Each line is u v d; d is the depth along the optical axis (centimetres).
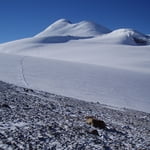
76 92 4075
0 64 5797
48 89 3922
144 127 2002
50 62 7412
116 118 2147
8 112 1344
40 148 878
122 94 4559
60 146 951
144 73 7981
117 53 15338
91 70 6850
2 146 811
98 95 4119
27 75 4847
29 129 1080
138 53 15250
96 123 1476
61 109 1939
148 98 4628
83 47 18962
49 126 1205
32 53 18450
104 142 1157
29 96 2322
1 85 2691
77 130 1259
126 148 1134
